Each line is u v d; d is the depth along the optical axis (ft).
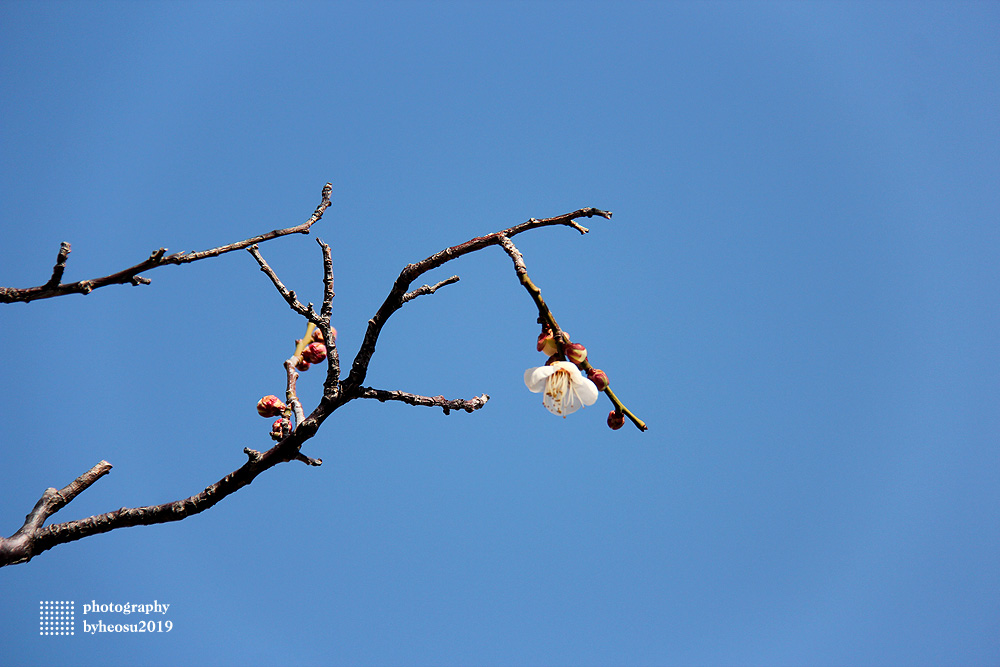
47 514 3.59
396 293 3.64
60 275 3.55
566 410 3.60
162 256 3.58
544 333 3.63
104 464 3.63
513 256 3.59
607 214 3.61
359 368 3.64
